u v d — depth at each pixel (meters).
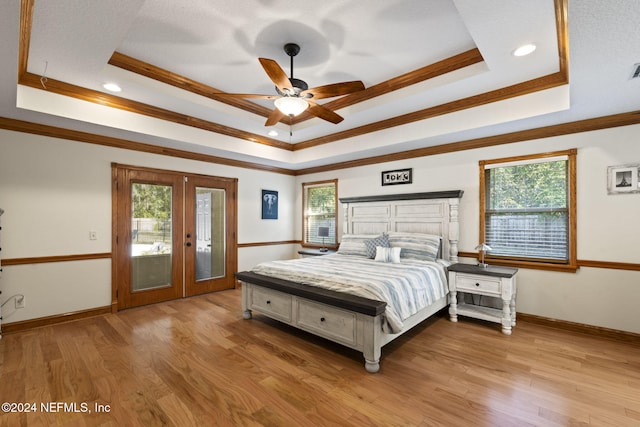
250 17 2.24
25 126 3.23
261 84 3.39
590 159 3.21
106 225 3.86
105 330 3.29
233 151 4.59
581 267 3.25
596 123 3.13
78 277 3.65
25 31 1.97
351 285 2.76
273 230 5.98
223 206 5.18
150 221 4.29
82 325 3.44
